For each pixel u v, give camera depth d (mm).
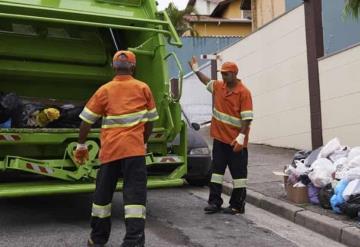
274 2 22094
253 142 15953
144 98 5363
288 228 6586
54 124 6906
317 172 7016
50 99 7855
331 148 7426
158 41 7094
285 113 14148
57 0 6969
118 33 7871
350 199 6371
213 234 6184
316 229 6426
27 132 6258
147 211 7371
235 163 7086
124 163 5180
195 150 9062
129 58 5398
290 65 13859
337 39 14383
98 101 5273
